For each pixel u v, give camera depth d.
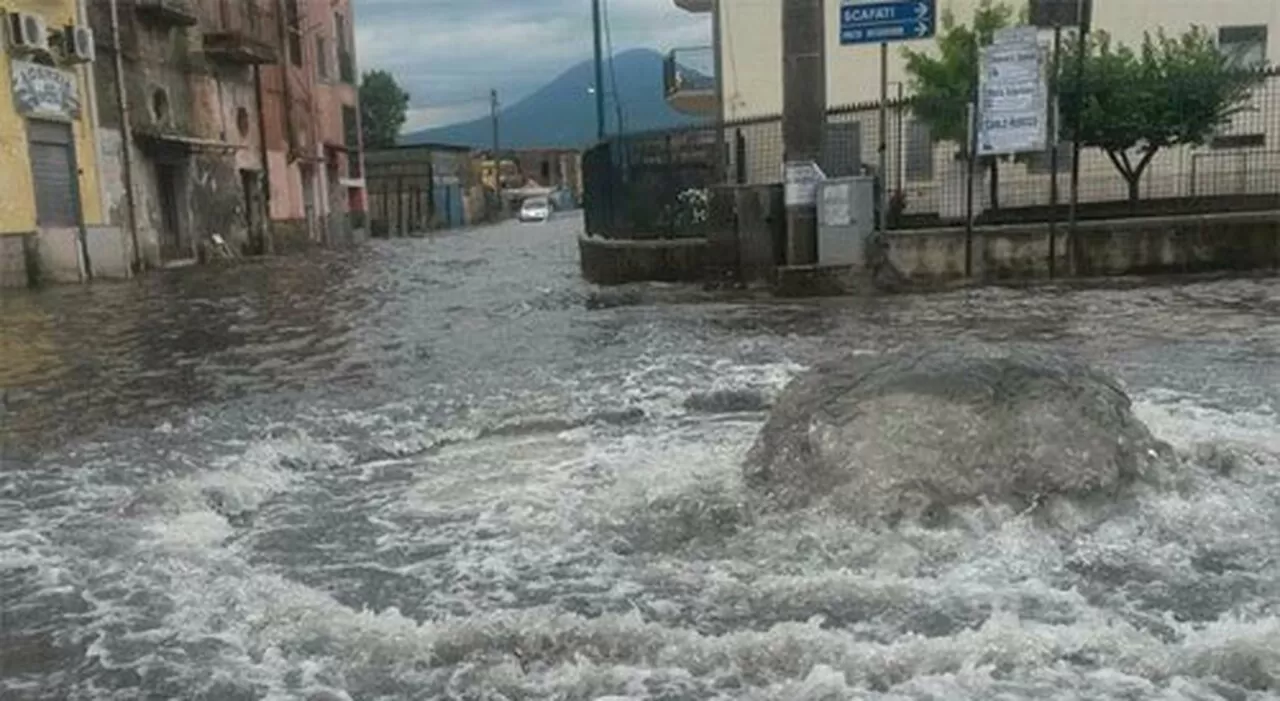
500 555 5.15
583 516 5.60
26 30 21.17
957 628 4.11
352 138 48.59
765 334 11.45
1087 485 5.20
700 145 18.39
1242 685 3.62
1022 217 19.39
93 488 6.48
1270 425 6.83
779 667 3.86
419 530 5.57
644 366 9.80
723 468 6.20
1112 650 3.86
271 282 21.50
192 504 6.08
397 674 3.96
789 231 15.27
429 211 66.44
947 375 5.67
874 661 3.83
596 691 3.75
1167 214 19.42
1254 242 15.16
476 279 21.12
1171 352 9.42
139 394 9.43
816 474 5.43
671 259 17.14
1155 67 19.27
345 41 47.78
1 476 6.77
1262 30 26.05
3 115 20.88
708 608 4.43
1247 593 4.38
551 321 13.48
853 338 10.93
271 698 3.80
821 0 14.88
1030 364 5.83
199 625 4.43
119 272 23.69
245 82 34.69
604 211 19.53
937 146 21.03
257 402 8.92
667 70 34.25
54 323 14.77
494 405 8.38
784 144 15.40
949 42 21.80
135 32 27.11
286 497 6.30
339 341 12.47
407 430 7.73
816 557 4.87
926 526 5.07
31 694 3.91
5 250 20.30
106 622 4.49
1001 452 5.26
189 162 29.78
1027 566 4.68
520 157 110.44
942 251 15.21
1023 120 14.67
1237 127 21.95
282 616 4.45
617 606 4.50
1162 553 4.78
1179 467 5.64
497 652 4.07
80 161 23.58
